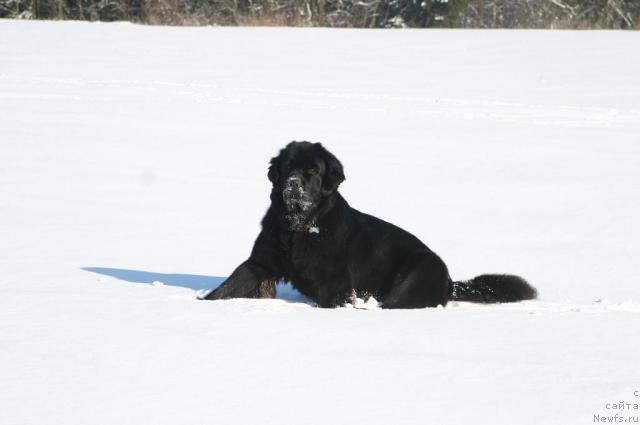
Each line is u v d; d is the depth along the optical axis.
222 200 15.28
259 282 9.28
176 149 19.47
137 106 24.86
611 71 34.53
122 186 16.00
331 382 6.03
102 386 5.79
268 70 33.75
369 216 9.85
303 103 26.52
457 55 38.38
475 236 13.53
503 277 9.77
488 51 39.44
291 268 9.09
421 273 9.34
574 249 12.92
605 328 7.88
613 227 14.28
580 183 17.23
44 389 5.70
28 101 24.86
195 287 9.70
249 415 5.37
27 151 18.55
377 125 23.11
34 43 38.75
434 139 21.42
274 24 53.56
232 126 22.38
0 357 6.33
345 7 59.38
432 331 7.61
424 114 25.09
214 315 7.91
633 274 11.58
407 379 6.13
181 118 23.25
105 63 34.19
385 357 6.68
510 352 6.92
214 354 6.60
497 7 60.66
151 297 8.70
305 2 57.00
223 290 8.99
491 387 6.00
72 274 9.89
